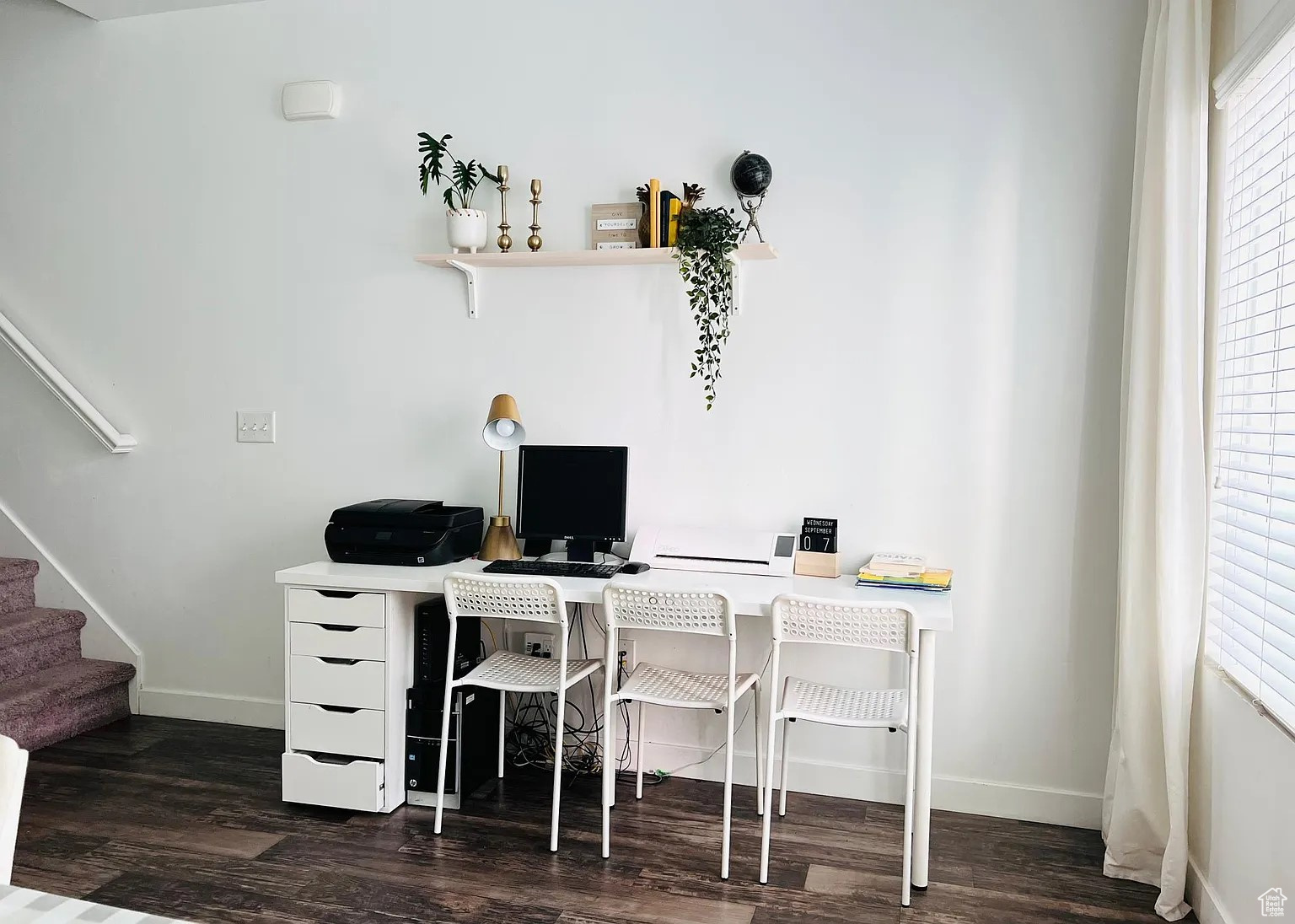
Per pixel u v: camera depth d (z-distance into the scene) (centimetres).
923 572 288
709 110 319
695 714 327
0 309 398
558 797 271
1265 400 222
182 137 372
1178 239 242
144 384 382
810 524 310
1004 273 296
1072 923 239
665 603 261
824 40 308
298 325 364
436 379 351
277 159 362
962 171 299
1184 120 241
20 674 366
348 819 293
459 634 305
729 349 322
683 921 236
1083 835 290
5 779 127
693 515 328
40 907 113
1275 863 197
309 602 297
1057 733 298
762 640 320
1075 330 291
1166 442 244
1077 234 290
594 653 335
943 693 306
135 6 365
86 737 361
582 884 254
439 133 345
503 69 338
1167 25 249
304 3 356
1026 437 297
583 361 336
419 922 234
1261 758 206
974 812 304
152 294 379
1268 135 215
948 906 246
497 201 341
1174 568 244
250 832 282
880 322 308
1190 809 257
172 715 385
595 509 317
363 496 361
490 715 326
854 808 306
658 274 327
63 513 395
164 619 385
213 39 366
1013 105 293
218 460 375
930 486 306
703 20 318
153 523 384
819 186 311
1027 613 299
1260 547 215
